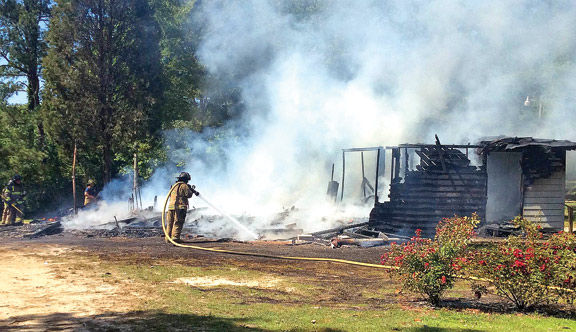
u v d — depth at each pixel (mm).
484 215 16281
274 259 11078
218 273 9039
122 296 6785
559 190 16625
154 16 30172
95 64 27078
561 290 6883
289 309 6414
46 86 27219
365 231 16094
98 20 27422
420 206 16375
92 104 26656
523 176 16500
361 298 7480
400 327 5570
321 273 9555
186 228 16266
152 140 31016
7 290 6914
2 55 32094
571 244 7160
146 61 28531
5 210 17891
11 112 26625
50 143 28172
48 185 26578
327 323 5676
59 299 6488
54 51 27016
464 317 6270
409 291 7863
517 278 6914
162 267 9375
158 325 5324
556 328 5801
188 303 6480
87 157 29344
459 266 7125
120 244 12633
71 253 10758
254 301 6855
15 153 23703
